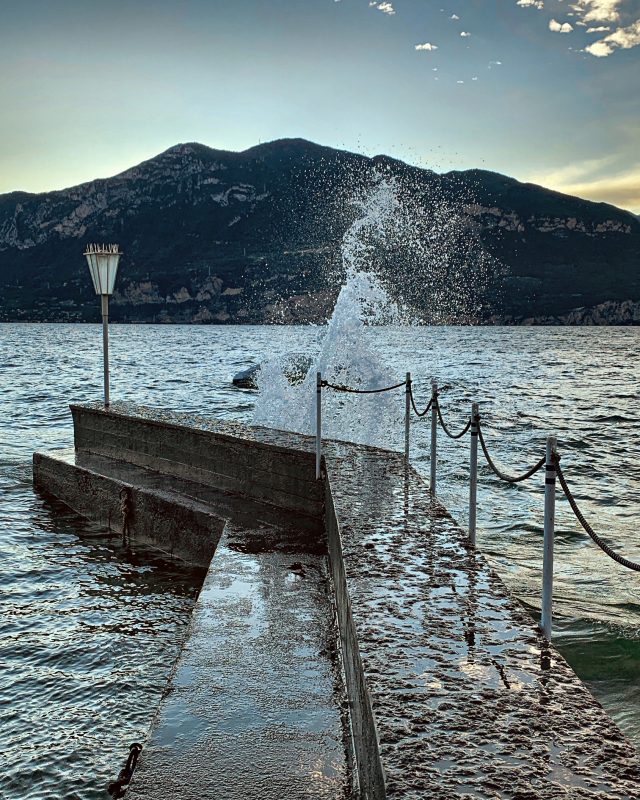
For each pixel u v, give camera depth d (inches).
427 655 116.9
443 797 76.1
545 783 79.0
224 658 172.6
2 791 159.2
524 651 118.7
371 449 326.3
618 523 394.0
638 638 225.8
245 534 278.4
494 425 823.7
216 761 127.6
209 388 1337.4
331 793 117.9
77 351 2901.1
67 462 435.5
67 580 300.2
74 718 190.2
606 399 1151.0
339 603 188.2
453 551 181.5
